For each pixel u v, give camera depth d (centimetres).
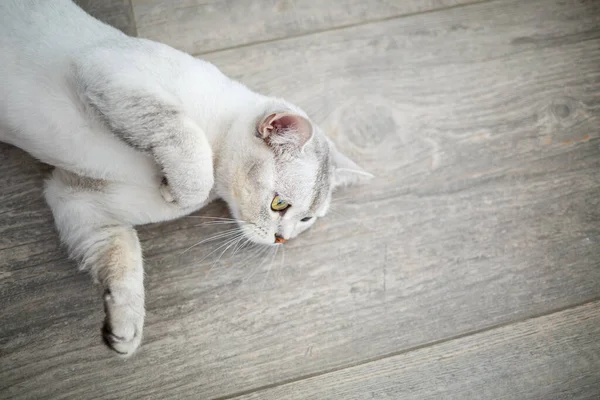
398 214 77
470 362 74
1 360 69
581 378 74
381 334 74
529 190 79
